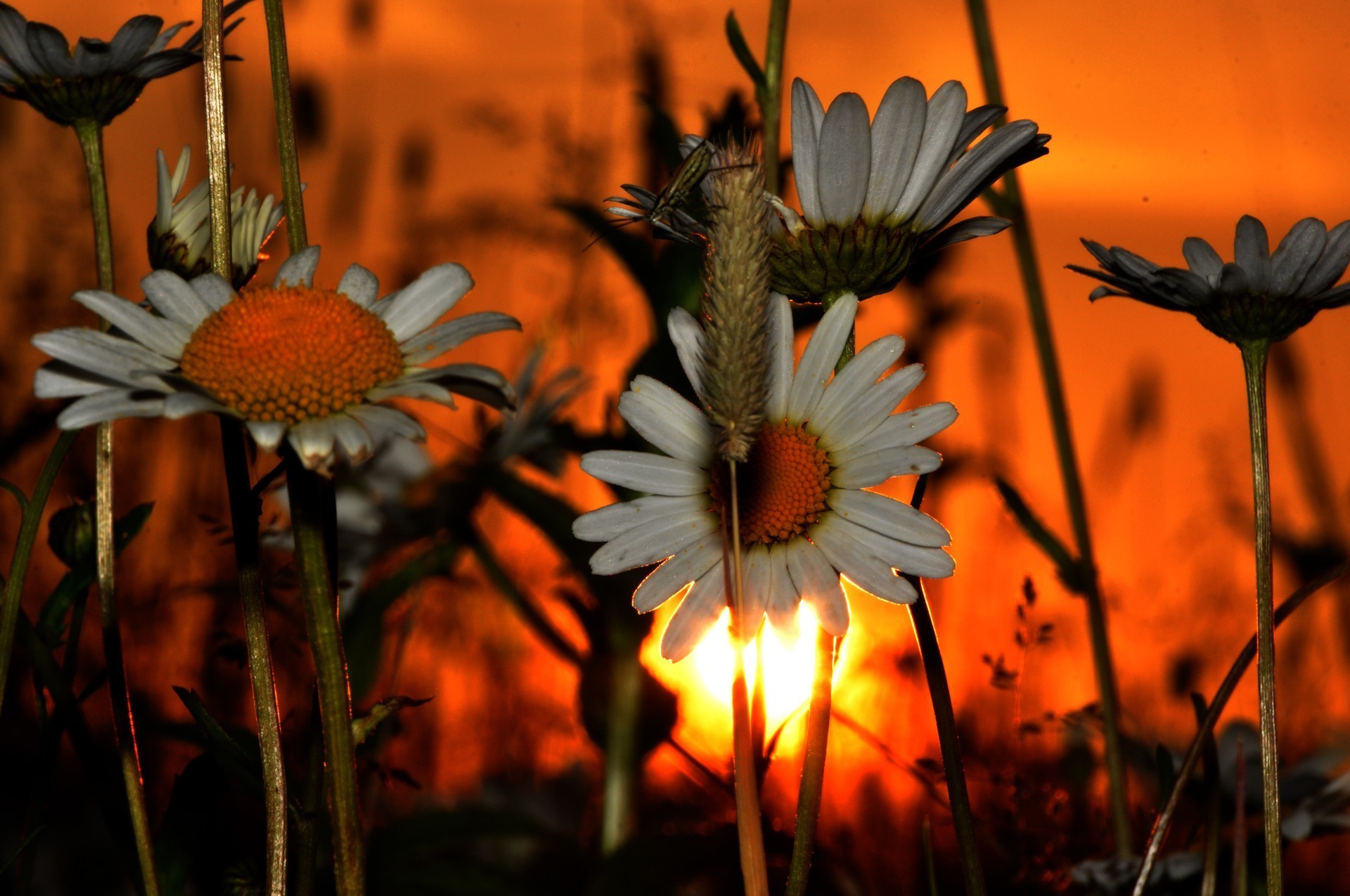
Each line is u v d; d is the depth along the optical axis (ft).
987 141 1.40
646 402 1.41
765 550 1.39
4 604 1.42
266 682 1.36
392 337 1.36
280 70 1.38
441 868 1.82
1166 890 1.58
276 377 1.32
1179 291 1.45
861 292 1.42
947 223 1.45
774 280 1.42
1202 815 1.63
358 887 1.33
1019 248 1.79
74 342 1.34
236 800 1.57
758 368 1.29
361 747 1.59
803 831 1.35
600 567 1.40
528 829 1.87
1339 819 1.61
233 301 1.35
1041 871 1.59
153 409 1.32
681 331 1.41
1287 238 1.43
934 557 1.38
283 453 1.35
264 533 1.53
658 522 1.40
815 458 1.39
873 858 1.73
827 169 1.41
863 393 1.40
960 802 1.38
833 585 1.38
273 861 1.35
